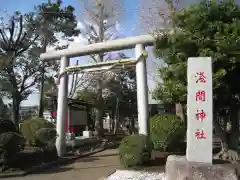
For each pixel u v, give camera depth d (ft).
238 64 28.35
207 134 24.89
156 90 31.94
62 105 45.47
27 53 79.77
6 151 33.76
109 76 70.08
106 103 84.89
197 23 28.63
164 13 40.06
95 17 67.31
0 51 77.25
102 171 34.55
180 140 40.19
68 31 81.25
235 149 32.91
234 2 29.78
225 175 23.90
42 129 42.73
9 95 79.15
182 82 28.86
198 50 28.50
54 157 41.98
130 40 39.96
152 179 28.19
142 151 34.68
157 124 39.42
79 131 72.43
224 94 29.17
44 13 78.33
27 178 31.40
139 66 39.24
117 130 112.57
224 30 28.12
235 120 33.32
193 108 25.32
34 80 82.12
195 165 24.62
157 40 32.09
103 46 41.98
